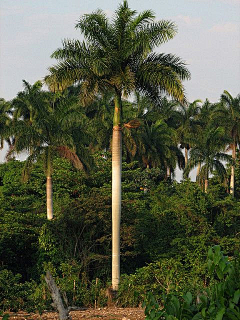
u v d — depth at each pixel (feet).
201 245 154.51
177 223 165.68
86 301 100.27
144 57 128.88
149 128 323.57
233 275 21.99
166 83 129.29
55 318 70.79
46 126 181.88
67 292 101.40
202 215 171.73
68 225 153.17
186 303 21.63
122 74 128.06
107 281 140.77
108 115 294.25
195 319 21.21
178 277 105.40
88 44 132.67
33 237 162.50
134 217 165.99
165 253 158.81
